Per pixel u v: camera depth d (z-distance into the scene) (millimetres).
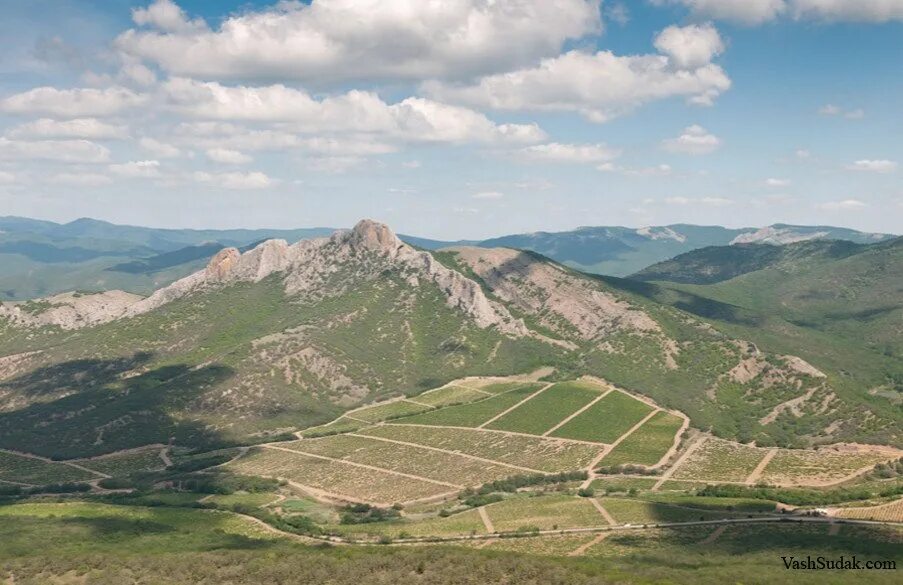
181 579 149625
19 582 152875
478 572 147625
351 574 148750
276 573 150625
